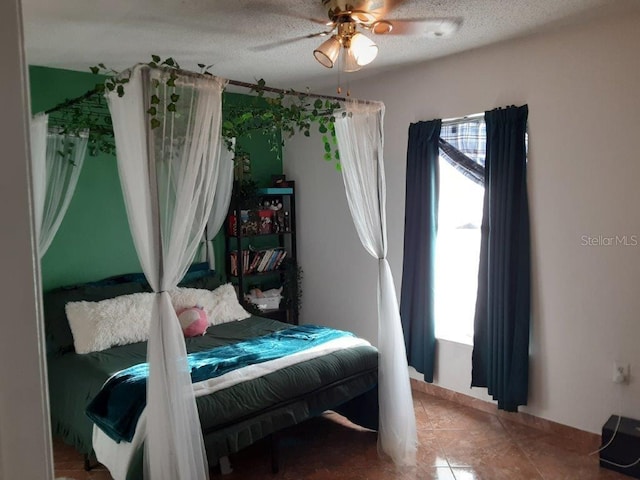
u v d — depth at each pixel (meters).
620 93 2.77
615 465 2.78
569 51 2.94
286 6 2.43
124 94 2.08
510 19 2.73
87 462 2.85
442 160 3.75
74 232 3.69
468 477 2.75
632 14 2.70
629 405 2.86
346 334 3.39
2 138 0.48
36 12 2.44
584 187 2.94
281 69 3.61
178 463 2.10
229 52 3.16
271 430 2.56
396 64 3.66
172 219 2.13
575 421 3.08
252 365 2.76
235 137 3.90
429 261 3.69
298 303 4.90
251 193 4.41
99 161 3.78
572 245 3.02
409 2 2.43
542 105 3.08
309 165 4.70
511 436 3.19
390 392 2.99
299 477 2.79
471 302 3.72
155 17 2.54
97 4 2.36
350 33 2.42
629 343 2.84
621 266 2.84
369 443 3.16
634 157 2.75
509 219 3.19
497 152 3.26
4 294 0.49
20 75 0.49
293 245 4.86
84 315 3.29
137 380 2.55
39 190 2.98
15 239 0.50
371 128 3.00
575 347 3.04
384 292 3.04
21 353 0.51
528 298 3.19
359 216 3.02
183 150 2.13
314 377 2.78
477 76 3.37
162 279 2.12
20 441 0.51
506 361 3.24
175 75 2.06
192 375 2.60
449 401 3.73
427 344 3.74
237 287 4.56
